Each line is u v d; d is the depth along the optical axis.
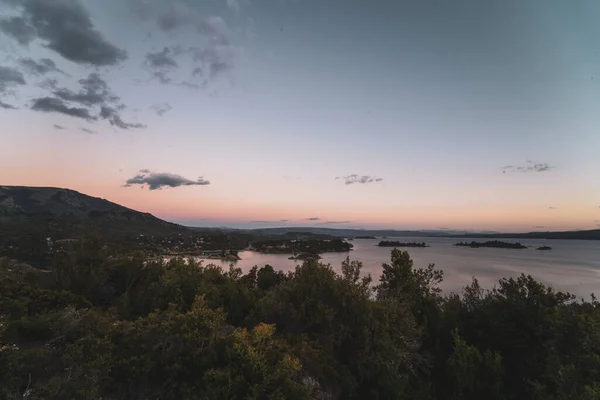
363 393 15.80
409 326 18.33
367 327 16.69
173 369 11.73
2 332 11.82
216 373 11.40
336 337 16.33
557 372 14.98
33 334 13.82
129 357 11.74
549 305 20.36
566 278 79.38
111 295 26.11
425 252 184.88
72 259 28.23
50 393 9.14
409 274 26.19
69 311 14.48
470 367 16.98
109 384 10.91
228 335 13.37
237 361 12.17
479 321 21.17
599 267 106.88
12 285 19.78
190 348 12.57
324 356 14.75
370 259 134.12
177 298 21.77
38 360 10.60
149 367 11.43
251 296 23.48
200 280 24.75
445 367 18.33
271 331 13.32
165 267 29.86
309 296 17.64
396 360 16.38
